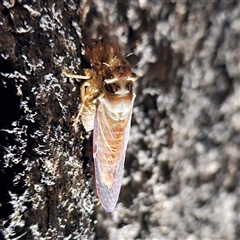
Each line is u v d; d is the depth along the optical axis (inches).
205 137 6.7
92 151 4.4
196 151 6.7
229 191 6.9
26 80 3.6
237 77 6.7
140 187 6.5
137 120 6.5
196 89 6.6
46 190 3.8
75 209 4.2
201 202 6.8
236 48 6.6
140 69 6.4
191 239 6.7
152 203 6.5
